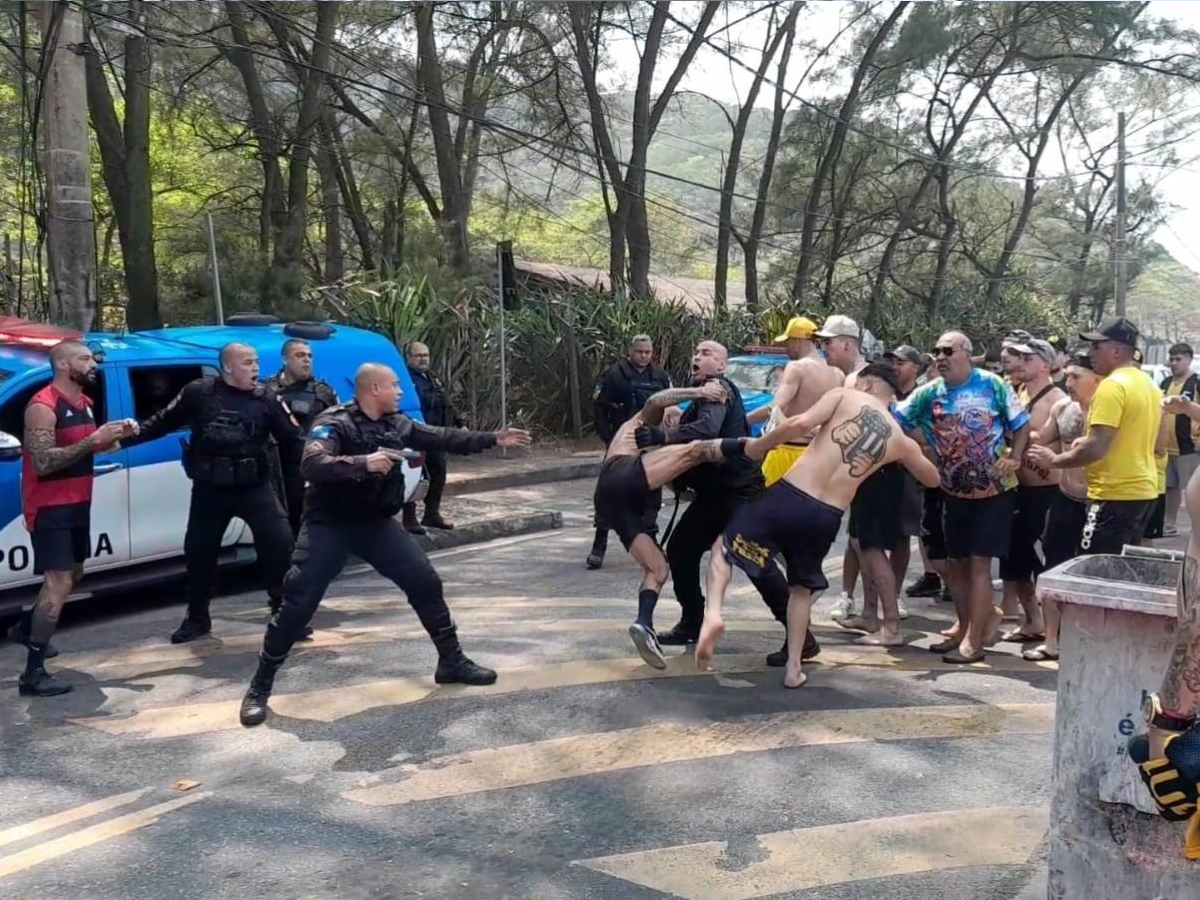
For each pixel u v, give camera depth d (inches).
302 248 755.4
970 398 237.5
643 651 221.6
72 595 276.5
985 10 1175.6
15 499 264.1
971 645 244.7
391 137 954.7
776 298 1098.7
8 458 215.8
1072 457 228.7
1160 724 83.0
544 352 724.7
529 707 212.4
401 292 633.6
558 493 558.9
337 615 290.0
